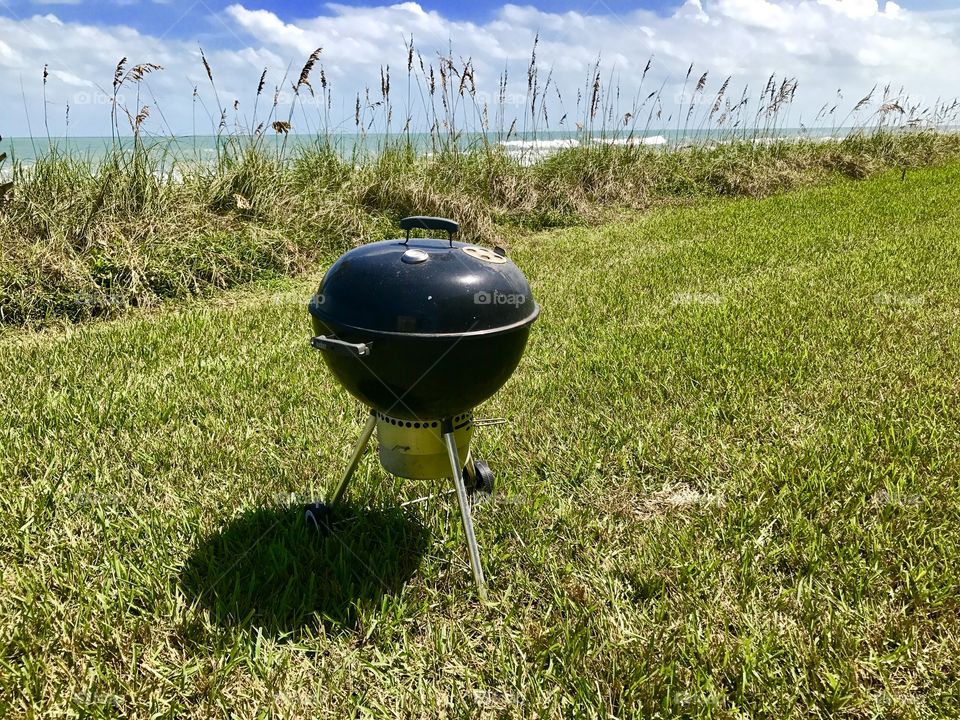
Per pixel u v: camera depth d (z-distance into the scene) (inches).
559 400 135.2
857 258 255.8
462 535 91.3
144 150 270.5
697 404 131.6
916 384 138.6
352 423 123.0
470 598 81.5
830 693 65.7
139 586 80.6
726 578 83.4
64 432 117.0
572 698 66.6
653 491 105.3
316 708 65.2
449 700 67.5
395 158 351.6
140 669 69.5
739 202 443.5
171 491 101.0
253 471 107.3
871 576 81.5
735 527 93.0
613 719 64.0
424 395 73.4
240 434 118.6
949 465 106.3
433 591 81.7
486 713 65.4
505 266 76.2
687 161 514.3
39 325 191.9
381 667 71.2
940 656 70.8
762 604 78.6
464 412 80.7
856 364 150.5
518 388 140.0
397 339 67.8
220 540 89.7
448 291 68.6
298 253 262.4
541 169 422.3
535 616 79.3
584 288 223.0
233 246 249.1
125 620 75.1
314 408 129.9
